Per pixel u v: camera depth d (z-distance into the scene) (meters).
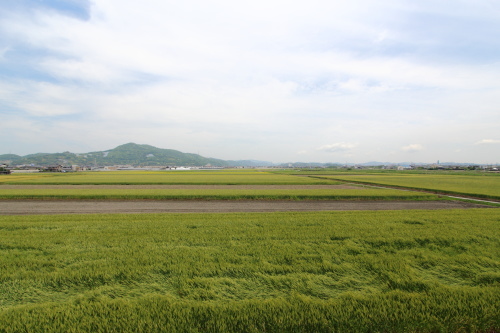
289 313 4.74
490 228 11.15
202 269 6.43
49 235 9.57
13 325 4.36
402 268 6.62
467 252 8.00
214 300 5.14
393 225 11.65
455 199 27.62
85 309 4.76
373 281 6.02
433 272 6.54
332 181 58.09
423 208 21.48
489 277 6.20
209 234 9.88
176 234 9.79
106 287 5.57
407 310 4.89
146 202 24.03
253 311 4.76
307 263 6.92
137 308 4.80
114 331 4.32
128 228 10.95
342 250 8.03
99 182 48.06
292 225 11.67
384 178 70.88
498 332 4.59
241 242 8.89
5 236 9.40
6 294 5.29
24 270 6.28
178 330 4.36
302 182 52.91
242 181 53.94
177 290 5.53
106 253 7.51
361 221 12.70
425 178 70.62
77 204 22.47
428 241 9.27
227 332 4.37
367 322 4.63
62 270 6.33
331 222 12.38
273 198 27.34
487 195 28.67
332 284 5.84
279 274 6.33
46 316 4.59
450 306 5.01
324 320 4.60
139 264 6.72
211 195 27.00
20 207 20.53
